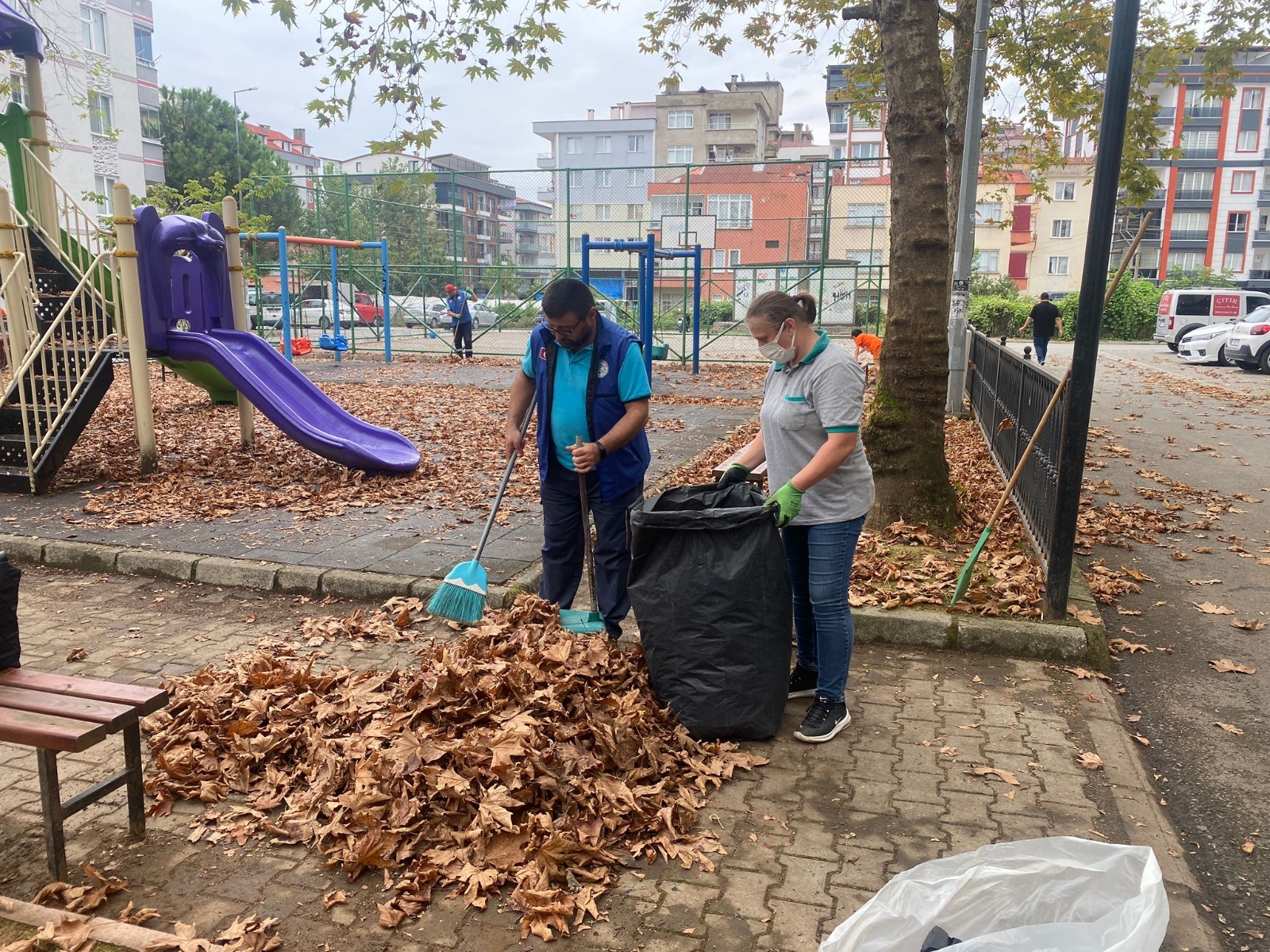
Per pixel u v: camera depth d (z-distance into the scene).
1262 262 55.62
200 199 21.66
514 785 2.88
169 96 42.91
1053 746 3.54
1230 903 2.71
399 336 28.69
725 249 37.72
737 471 3.88
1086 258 4.21
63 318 7.45
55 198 8.77
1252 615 5.19
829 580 3.52
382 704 3.54
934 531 5.94
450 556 5.57
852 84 14.48
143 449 7.86
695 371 18.78
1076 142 50.53
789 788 3.22
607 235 35.84
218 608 5.00
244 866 2.73
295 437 7.93
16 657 2.97
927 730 3.66
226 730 3.39
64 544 5.73
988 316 36.16
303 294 29.19
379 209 27.27
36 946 2.31
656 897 2.61
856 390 3.36
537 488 7.61
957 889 1.88
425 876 2.62
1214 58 11.26
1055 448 5.16
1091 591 5.41
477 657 3.99
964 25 12.66
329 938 2.43
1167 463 9.74
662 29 10.64
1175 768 3.53
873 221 23.92
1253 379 19.64
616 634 4.26
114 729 2.59
